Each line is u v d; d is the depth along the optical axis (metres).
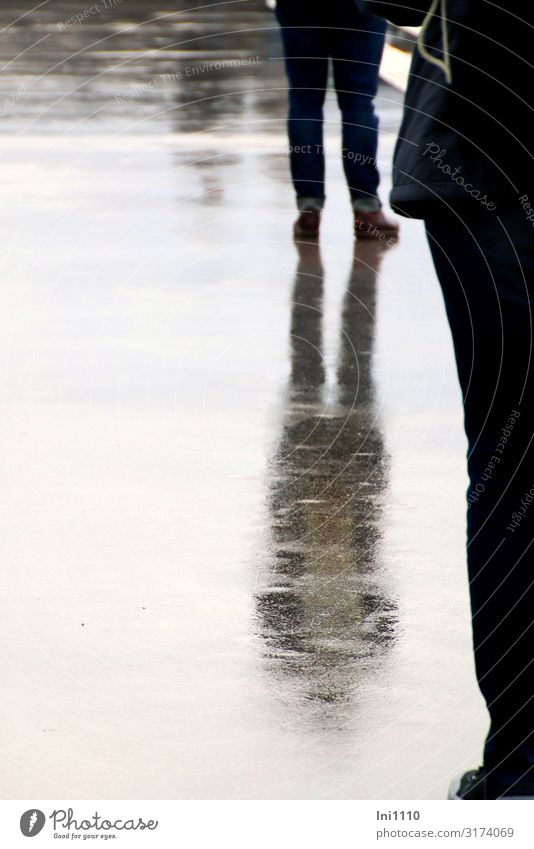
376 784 7.19
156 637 8.81
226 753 7.48
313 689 8.16
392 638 8.81
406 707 7.95
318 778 7.24
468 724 7.76
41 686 8.19
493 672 6.79
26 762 7.39
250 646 8.70
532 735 6.82
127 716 7.86
